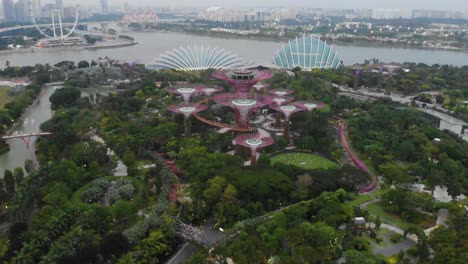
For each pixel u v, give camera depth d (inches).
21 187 5713.6
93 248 4360.2
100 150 7062.0
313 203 5447.8
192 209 5413.4
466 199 5718.5
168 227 4862.2
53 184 5861.2
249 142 6879.9
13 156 7800.2
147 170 6722.4
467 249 4414.4
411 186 6117.1
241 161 6889.8
